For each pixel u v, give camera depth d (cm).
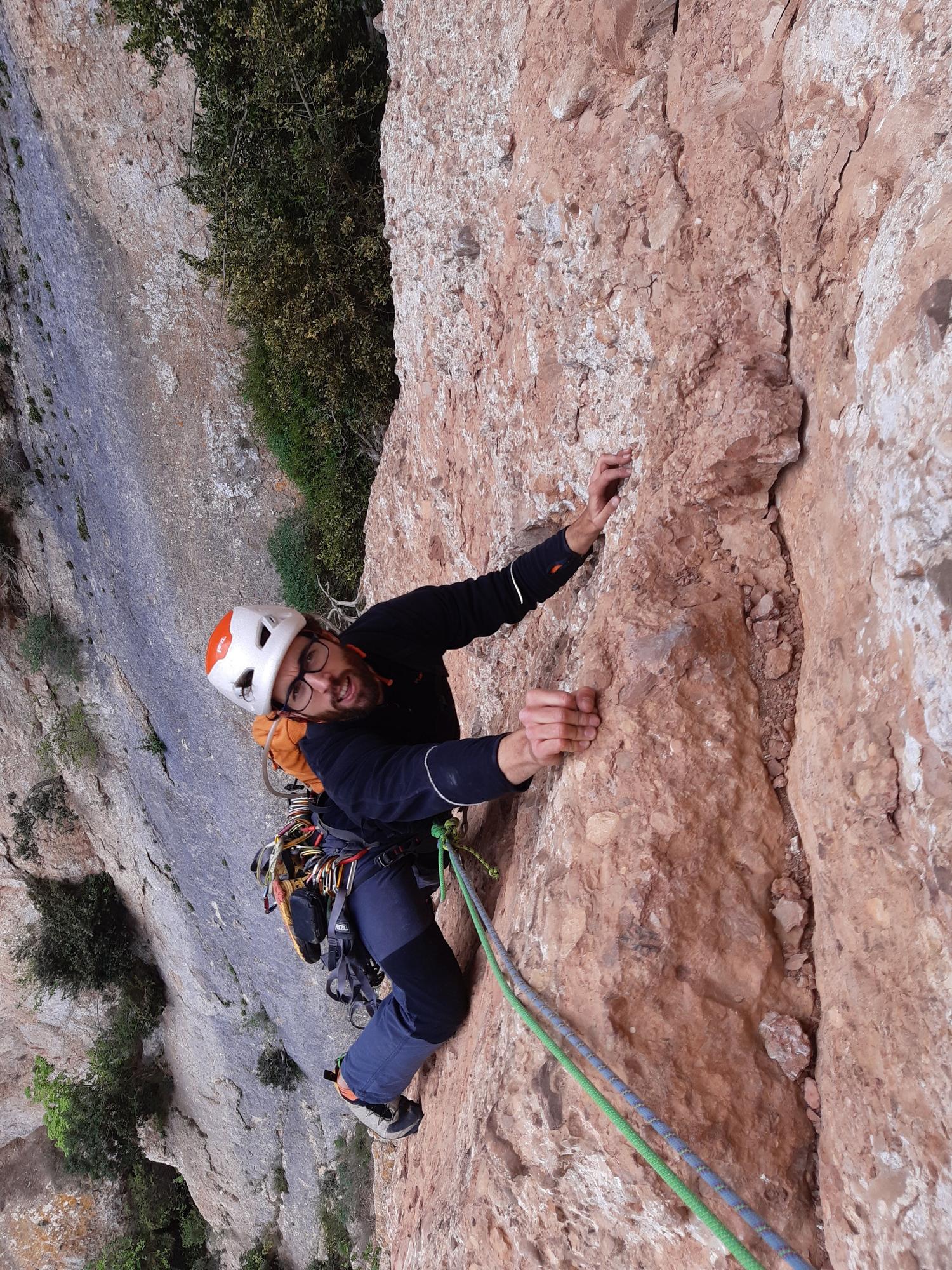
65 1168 1758
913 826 122
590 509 242
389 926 253
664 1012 162
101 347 1054
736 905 166
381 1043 268
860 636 139
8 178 1028
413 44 385
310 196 696
